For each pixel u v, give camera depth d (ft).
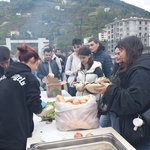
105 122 6.35
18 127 4.14
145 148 4.09
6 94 4.16
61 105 4.58
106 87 4.29
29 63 4.57
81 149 3.73
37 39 57.82
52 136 4.14
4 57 6.34
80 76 7.45
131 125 4.08
